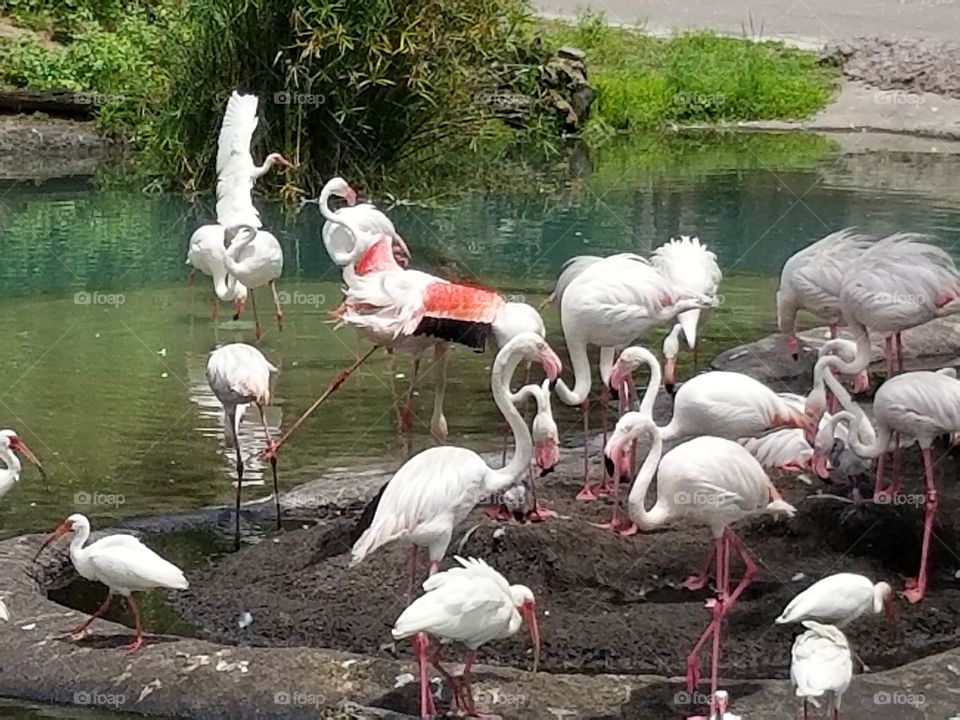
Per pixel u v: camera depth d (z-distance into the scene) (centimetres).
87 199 1416
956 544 615
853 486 656
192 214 1353
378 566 589
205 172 1452
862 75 1980
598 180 1519
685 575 590
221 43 1430
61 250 1205
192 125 1458
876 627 559
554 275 1123
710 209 1350
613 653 539
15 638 536
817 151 1675
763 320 1010
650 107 1869
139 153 1587
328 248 973
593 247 1212
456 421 805
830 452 649
